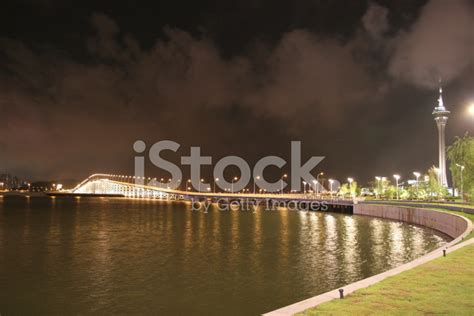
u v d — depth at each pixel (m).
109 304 30.06
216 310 28.27
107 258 48.50
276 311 15.57
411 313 15.04
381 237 66.50
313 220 105.44
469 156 87.94
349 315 14.91
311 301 16.72
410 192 158.50
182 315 27.48
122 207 189.38
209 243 61.06
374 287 18.44
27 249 56.28
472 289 17.98
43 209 167.38
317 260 45.75
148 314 27.80
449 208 80.75
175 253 51.66
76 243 62.38
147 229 83.56
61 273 40.34
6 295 32.53
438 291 17.72
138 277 38.12
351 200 140.00
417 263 23.84
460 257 25.34
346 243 59.84
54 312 28.53
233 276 37.81
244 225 92.12
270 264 43.56
